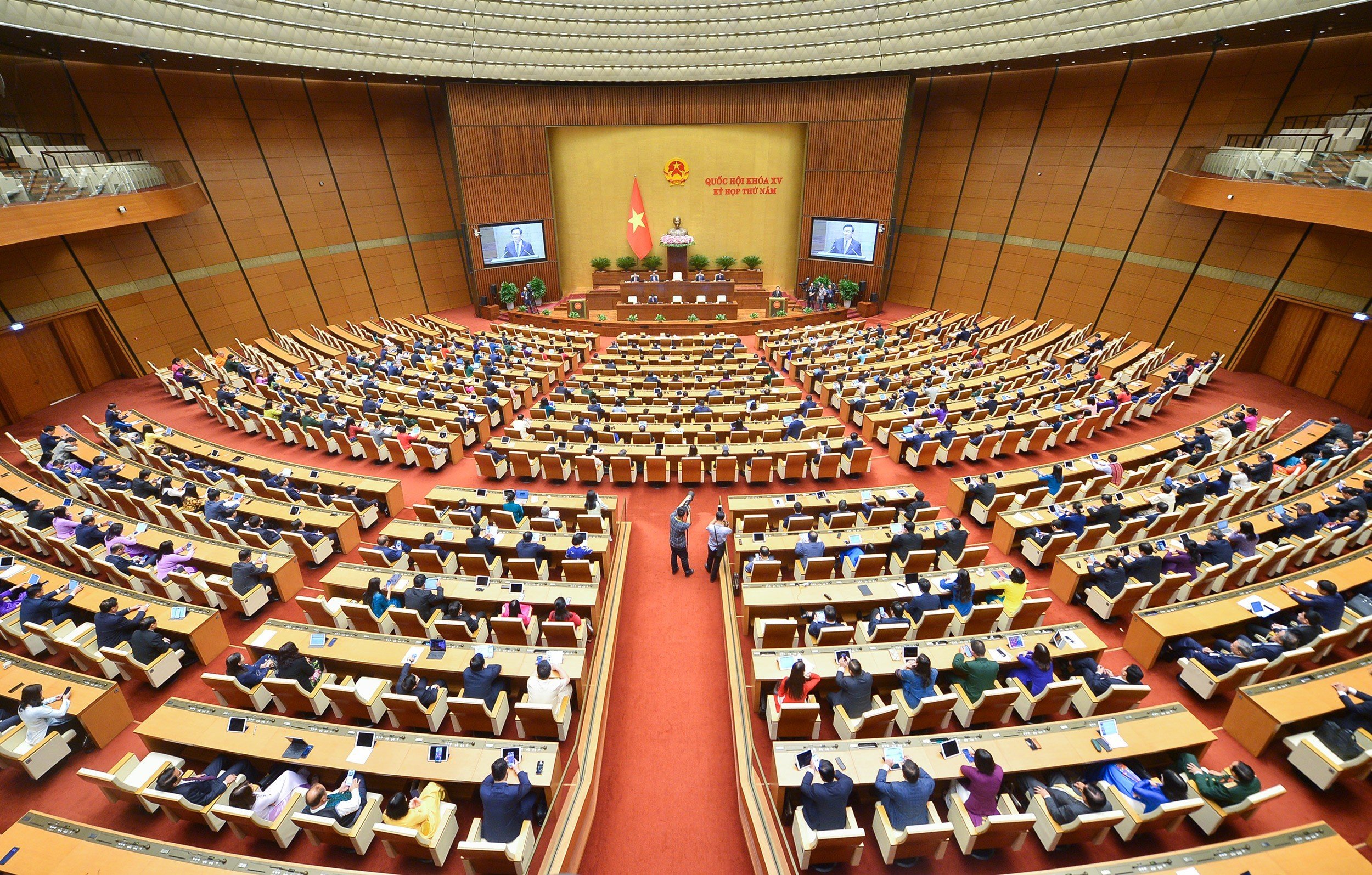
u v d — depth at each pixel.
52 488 11.95
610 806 6.50
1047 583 9.59
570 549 9.05
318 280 23.50
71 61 17.41
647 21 23.38
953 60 21.11
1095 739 6.04
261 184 21.64
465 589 8.59
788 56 23.73
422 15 20.98
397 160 25.11
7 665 7.30
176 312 19.55
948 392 15.62
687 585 9.92
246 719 6.41
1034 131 22.20
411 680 6.85
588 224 27.84
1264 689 6.56
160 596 9.17
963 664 6.73
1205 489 10.61
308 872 5.07
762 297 25.61
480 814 6.11
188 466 12.23
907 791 5.36
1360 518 9.30
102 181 14.68
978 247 24.53
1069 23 18.09
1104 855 5.61
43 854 5.19
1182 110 18.72
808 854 5.39
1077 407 14.87
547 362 19.20
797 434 13.61
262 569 9.09
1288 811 5.94
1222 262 17.94
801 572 9.20
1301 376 16.61
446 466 13.85
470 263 26.09
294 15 18.70
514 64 23.50
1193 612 7.84
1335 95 15.71
